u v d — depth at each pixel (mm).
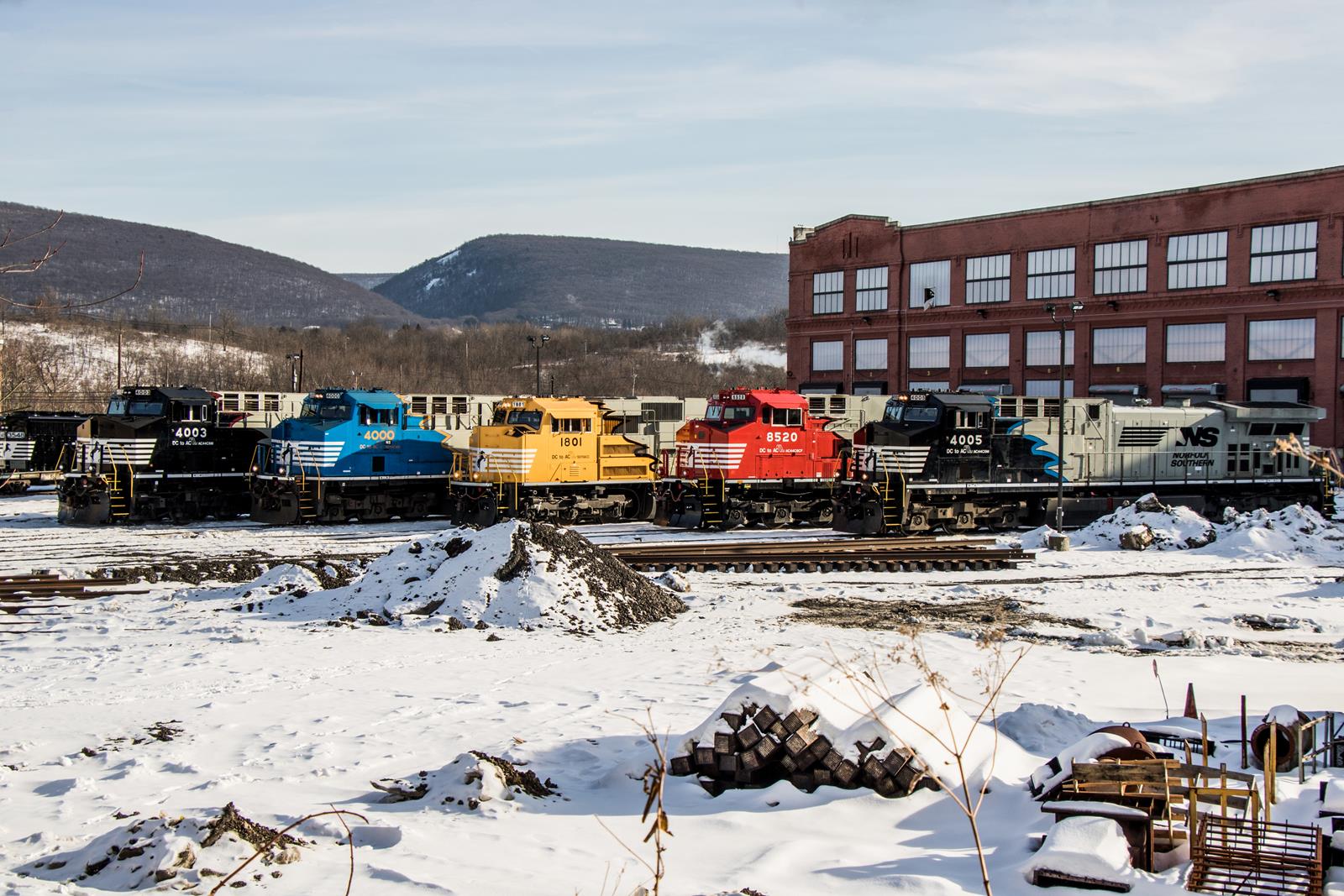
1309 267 46875
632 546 28609
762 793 9766
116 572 24141
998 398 37156
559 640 17734
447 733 11828
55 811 9102
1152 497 33312
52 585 22078
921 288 60031
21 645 16969
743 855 8219
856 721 10062
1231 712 12859
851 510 34781
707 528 35562
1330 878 7672
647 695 13656
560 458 35656
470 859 7902
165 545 30250
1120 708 13094
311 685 14281
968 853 8250
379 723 12266
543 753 11023
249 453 38344
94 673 14922
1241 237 48656
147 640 17469
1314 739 10781
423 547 21375
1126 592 23484
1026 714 11953
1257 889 7531
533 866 7789
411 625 18734
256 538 31906
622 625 19156
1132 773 8594
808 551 27469
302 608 20078
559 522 35844
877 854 8234
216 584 23234
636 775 10195
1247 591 23719
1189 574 26500
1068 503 37312
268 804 9258
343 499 36000
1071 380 54250
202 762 10727
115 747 11250
